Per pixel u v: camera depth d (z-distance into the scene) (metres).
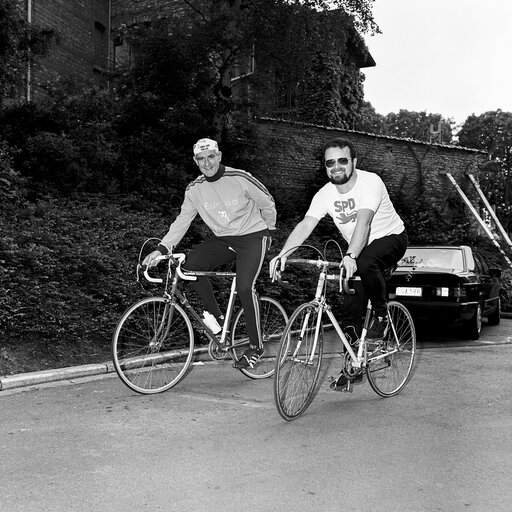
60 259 6.41
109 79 13.31
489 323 11.16
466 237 17.14
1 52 9.55
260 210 5.17
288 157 15.84
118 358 4.81
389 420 4.23
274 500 2.86
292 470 3.25
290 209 14.10
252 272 4.99
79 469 3.23
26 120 10.73
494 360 6.84
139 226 8.20
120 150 11.52
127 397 4.81
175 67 12.19
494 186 35.91
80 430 3.92
